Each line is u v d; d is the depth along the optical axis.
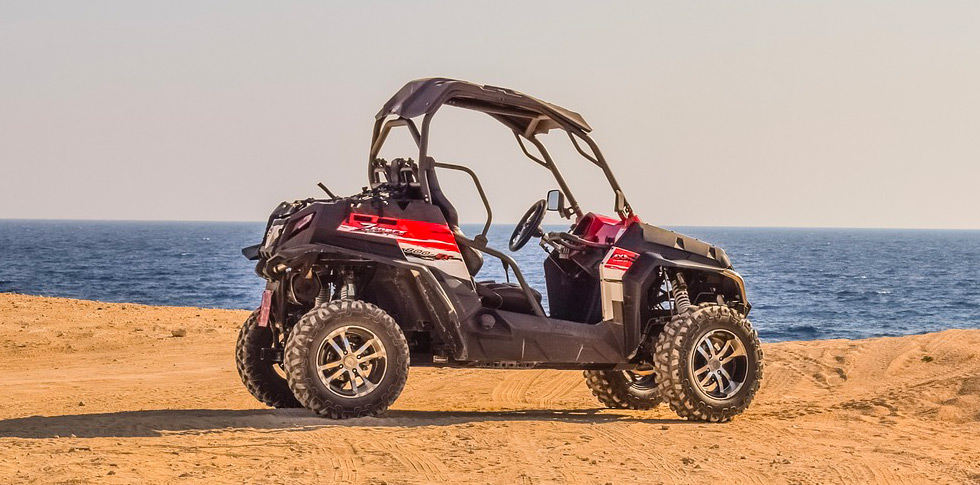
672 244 14.76
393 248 13.27
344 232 13.12
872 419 14.15
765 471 10.50
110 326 30.52
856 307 88.75
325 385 12.76
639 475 10.20
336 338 13.04
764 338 63.44
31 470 9.66
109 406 16.36
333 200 13.50
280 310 13.71
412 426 12.70
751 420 14.19
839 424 13.79
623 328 14.35
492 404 17.06
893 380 18.25
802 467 10.68
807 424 13.70
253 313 14.89
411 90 13.91
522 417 14.47
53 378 20.91
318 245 12.90
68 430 12.20
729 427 13.45
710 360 14.00
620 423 13.61
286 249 13.17
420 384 19.62
